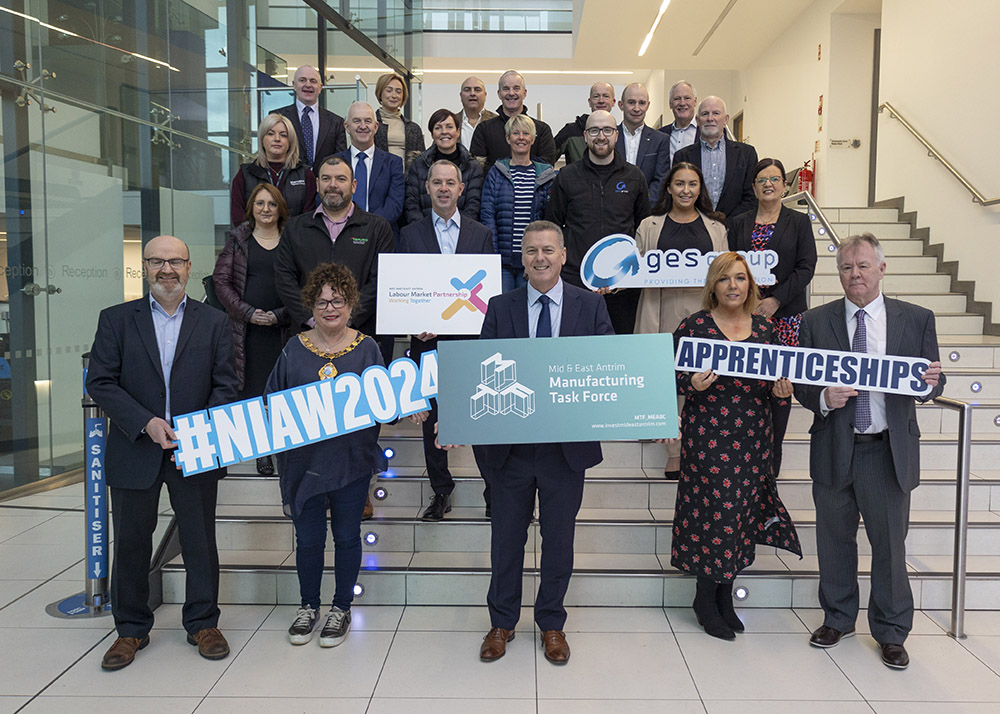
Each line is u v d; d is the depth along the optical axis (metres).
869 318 2.85
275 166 4.09
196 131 6.20
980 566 3.35
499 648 2.82
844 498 2.90
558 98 16.05
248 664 2.79
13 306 4.92
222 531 3.57
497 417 2.73
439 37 12.76
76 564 3.88
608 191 3.97
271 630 3.07
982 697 2.56
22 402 5.07
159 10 5.79
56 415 5.32
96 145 5.38
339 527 2.97
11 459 5.07
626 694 2.58
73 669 2.76
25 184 4.90
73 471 5.52
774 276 3.66
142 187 5.75
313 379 2.87
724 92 12.62
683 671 2.73
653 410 2.73
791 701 2.54
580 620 3.15
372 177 4.36
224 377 2.88
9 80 4.74
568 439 2.73
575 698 2.55
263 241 3.77
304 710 2.48
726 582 2.90
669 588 3.27
